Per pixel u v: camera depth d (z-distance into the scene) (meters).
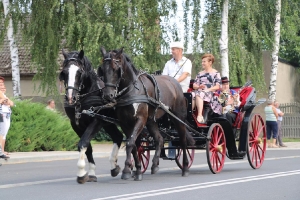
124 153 20.12
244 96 14.04
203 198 9.01
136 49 24.02
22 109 19.83
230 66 25.88
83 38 23.98
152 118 11.62
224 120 13.12
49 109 20.92
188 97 12.87
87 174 11.00
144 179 11.74
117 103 11.00
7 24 25.73
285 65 35.00
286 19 28.56
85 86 11.17
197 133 12.59
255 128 14.25
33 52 25.95
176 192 9.66
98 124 11.10
